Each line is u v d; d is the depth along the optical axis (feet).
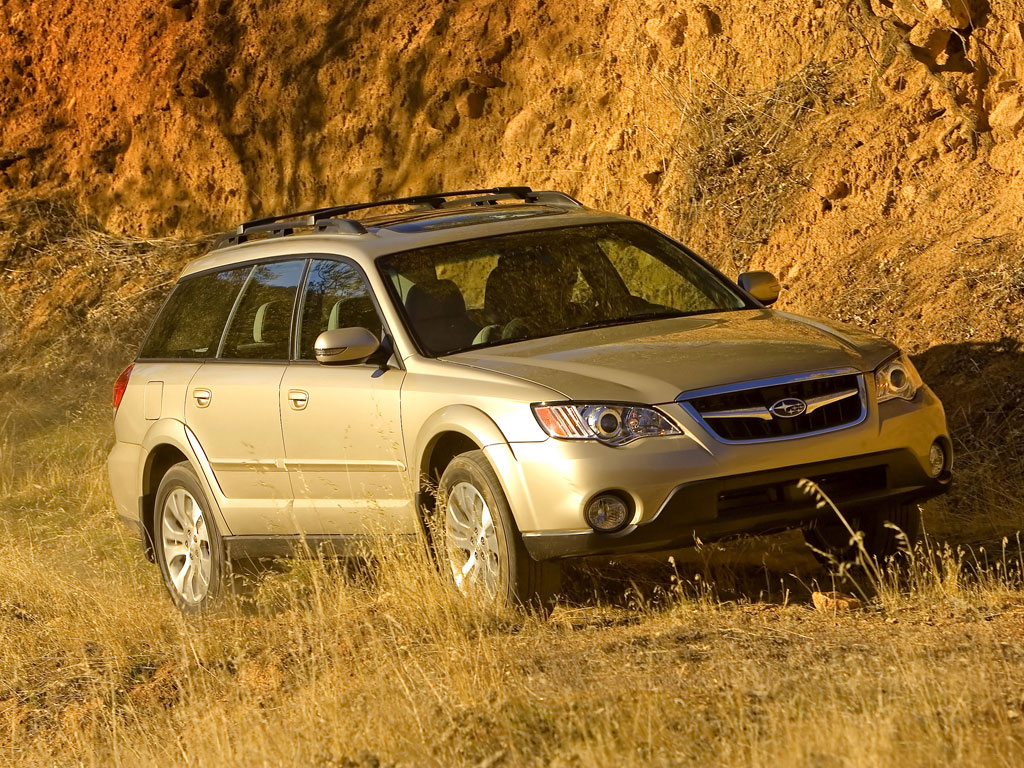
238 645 61.87
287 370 67.10
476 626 54.60
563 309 63.57
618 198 121.70
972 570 60.29
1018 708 39.42
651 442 53.21
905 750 36.42
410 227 68.13
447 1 147.84
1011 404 76.48
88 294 156.56
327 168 151.74
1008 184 89.92
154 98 166.71
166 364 76.79
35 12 180.65
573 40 134.51
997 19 94.27
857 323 88.84
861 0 101.50
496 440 55.21
